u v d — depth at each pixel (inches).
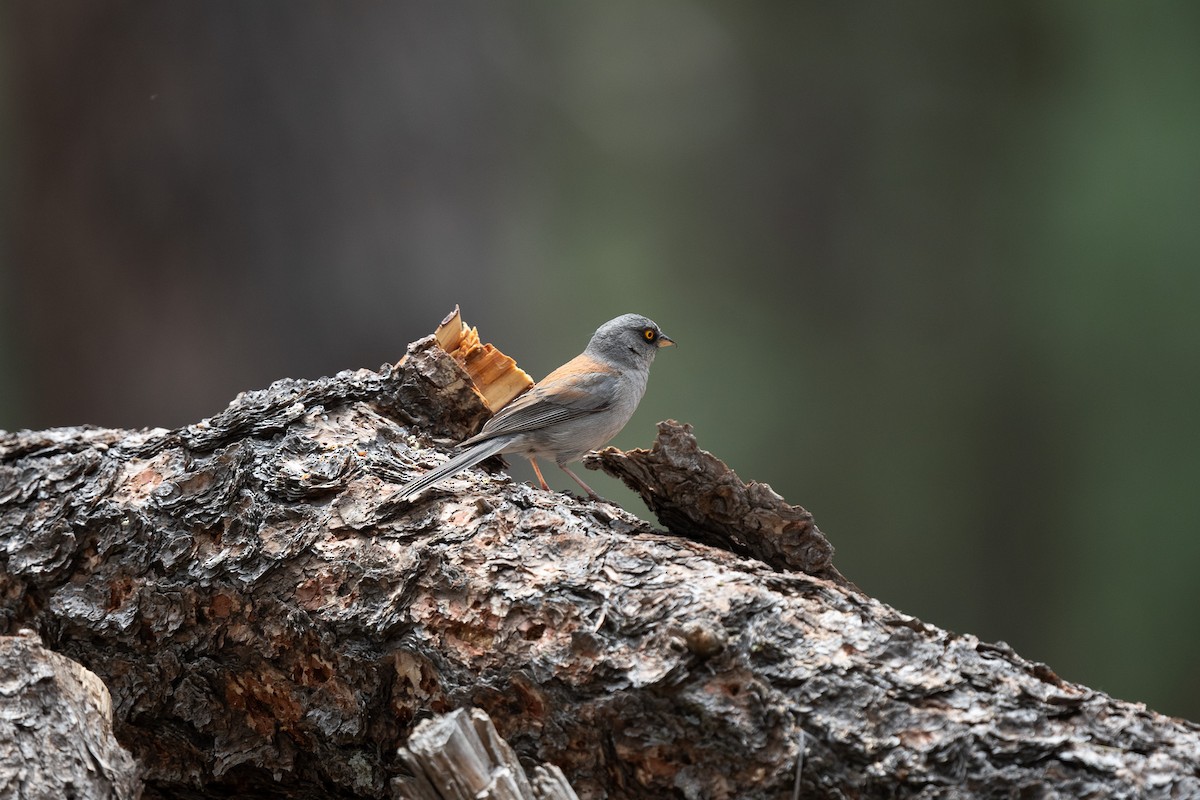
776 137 1095.0
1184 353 805.9
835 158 1079.0
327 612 218.2
